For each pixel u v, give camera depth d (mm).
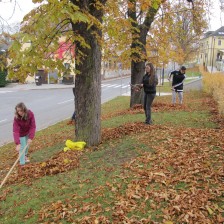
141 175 5156
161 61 16781
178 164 5414
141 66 13750
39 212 4461
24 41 4941
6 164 7809
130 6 8250
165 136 7281
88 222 3982
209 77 21500
